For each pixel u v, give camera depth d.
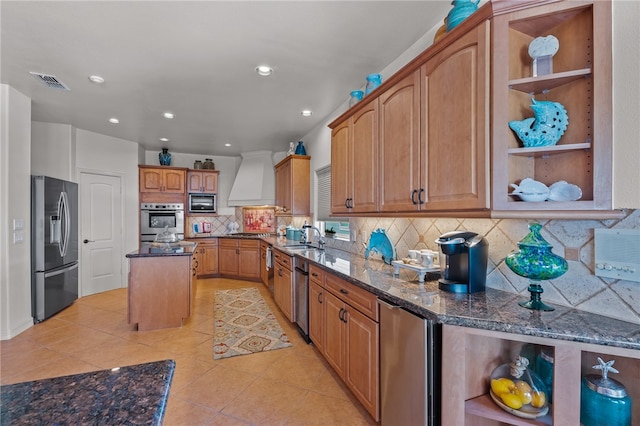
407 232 2.45
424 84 1.74
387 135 2.10
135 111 3.82
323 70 2.77
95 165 4.83
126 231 5.30
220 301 4.46
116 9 1.93
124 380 0.78
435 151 1.65
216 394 2.15
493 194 1.32
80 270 4.64
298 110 3.82
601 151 1.19
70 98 3.39
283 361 2.63
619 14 1.17
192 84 3.05
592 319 1.23
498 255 1.68
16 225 3.21
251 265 5.82
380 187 2.19
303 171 4.76
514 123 1.31
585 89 1.27
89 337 3.13
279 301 3.89
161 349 2.86
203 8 1.92
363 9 1.95
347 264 2.55
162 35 2.21
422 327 1.33
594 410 1.13
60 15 1.98
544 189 1.28
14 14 1.97
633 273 1.17
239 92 3.25
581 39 1.29
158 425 0.61
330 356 2.38
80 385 0.75
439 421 1.31
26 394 0.71
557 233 1.43
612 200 1.19
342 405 2.03
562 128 1.31
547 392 1.26
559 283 1.41
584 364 1.28
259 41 2.30
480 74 1.38
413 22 2.09
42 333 3.23
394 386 1.53
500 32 1.32
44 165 4.23
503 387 1.28
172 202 5.85
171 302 3.40
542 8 1.28
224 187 6.73
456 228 1.96
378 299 1.67
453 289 1.62
